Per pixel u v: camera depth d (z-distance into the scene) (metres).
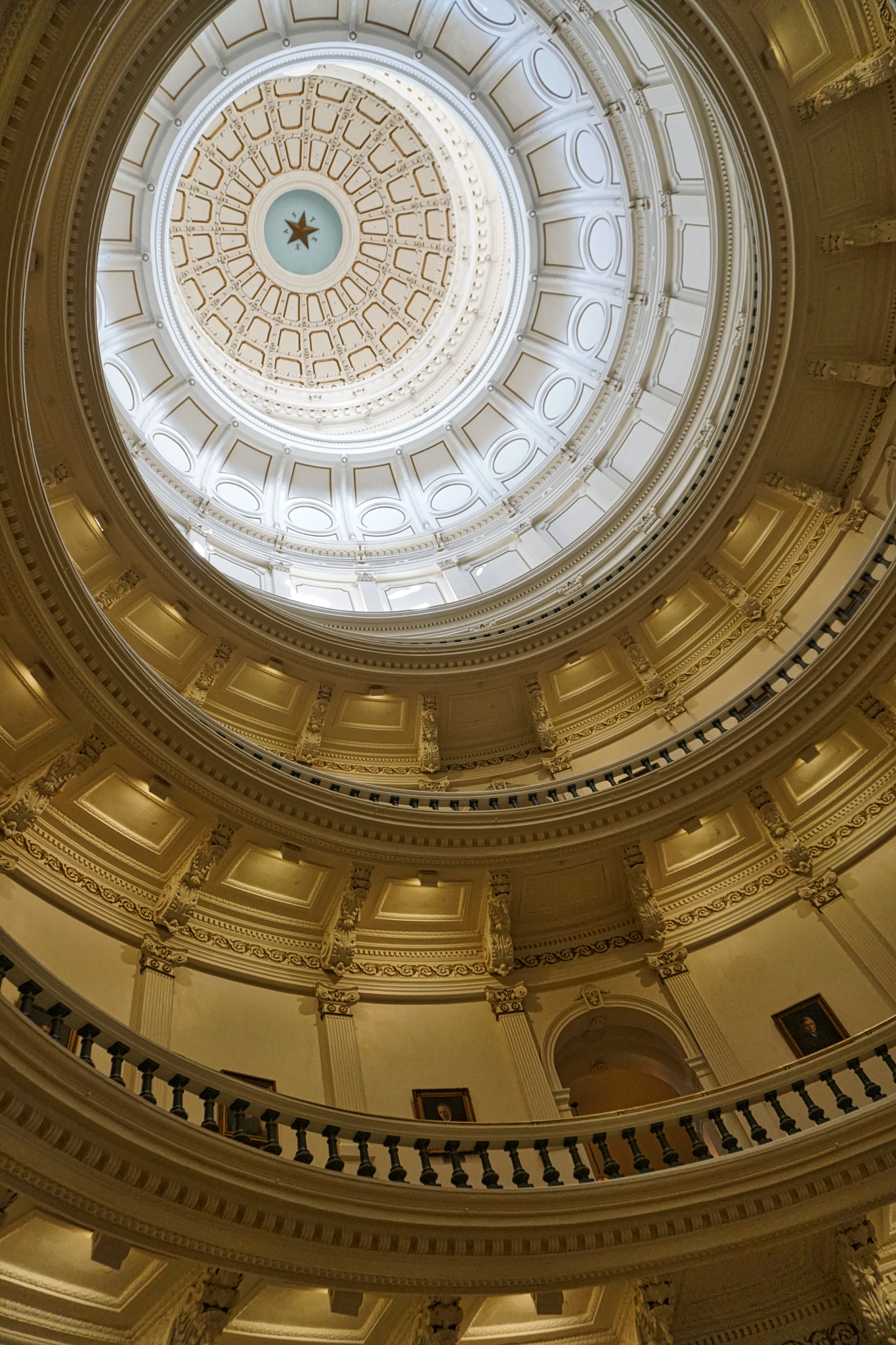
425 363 28.34
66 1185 6.89
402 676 18.45
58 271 12.90
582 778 15.34
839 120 14.36
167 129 21.81
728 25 13.52
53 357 13.58
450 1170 11.10
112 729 12.41
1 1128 6.68
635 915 14.72
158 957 12.13
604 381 24.05
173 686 17.22
